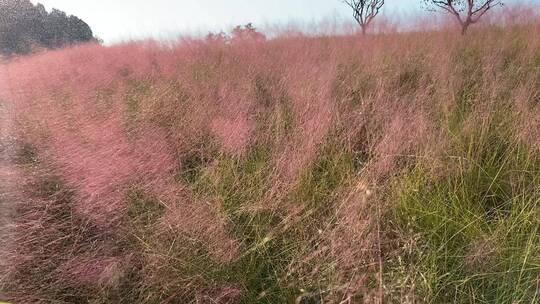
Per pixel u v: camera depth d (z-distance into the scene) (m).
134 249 3.01
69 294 2.73
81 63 10.14
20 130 5.01
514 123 3.95
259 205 3.29
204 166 4.14
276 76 6.40
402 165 3.57
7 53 12.92
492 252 2.63
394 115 4.18
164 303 2.62
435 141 3.73
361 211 2.88
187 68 7.91
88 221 3.25
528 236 2.78
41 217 3.31
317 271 2.64
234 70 7.23
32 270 2.91
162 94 5.90
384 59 6.81
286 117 4.72
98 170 3.68
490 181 3.44
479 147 3.74
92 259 2.92
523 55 6.28
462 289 2.49
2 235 3.14
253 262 2.87
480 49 7.27
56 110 5.57
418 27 10.25
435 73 5.41
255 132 4.50
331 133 4.20
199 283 2.68
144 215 3.30
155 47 11.41
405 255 2.66
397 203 3.09
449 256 2.68
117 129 4.56
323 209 3.24
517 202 3.17
